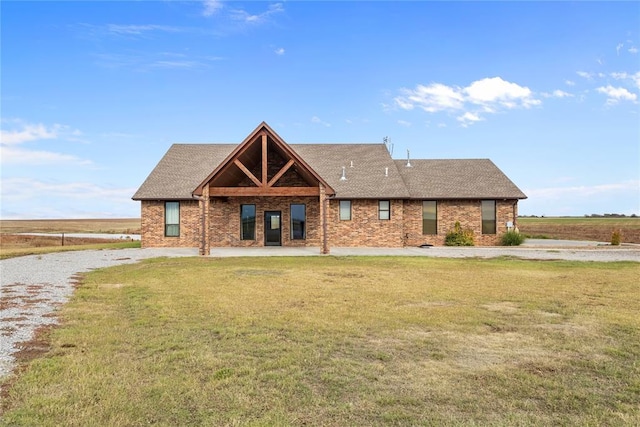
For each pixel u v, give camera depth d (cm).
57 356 580
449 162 3256
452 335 704
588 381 513
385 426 403
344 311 862
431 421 412
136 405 435
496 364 570
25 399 444
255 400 454
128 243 3325
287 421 409
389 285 1188
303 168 2230
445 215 2839
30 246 3359
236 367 548
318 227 2742
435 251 2377
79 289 1095
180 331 712
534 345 651
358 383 503
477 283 1230
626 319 805
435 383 505
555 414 430
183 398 456
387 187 2781
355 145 3312
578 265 1698
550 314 850
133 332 703
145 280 1262
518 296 1034
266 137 2197
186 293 1051
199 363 562
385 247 2703
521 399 464
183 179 2820
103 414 414
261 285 1178
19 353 591
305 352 611
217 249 2522
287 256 2048
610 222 6406
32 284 1177
